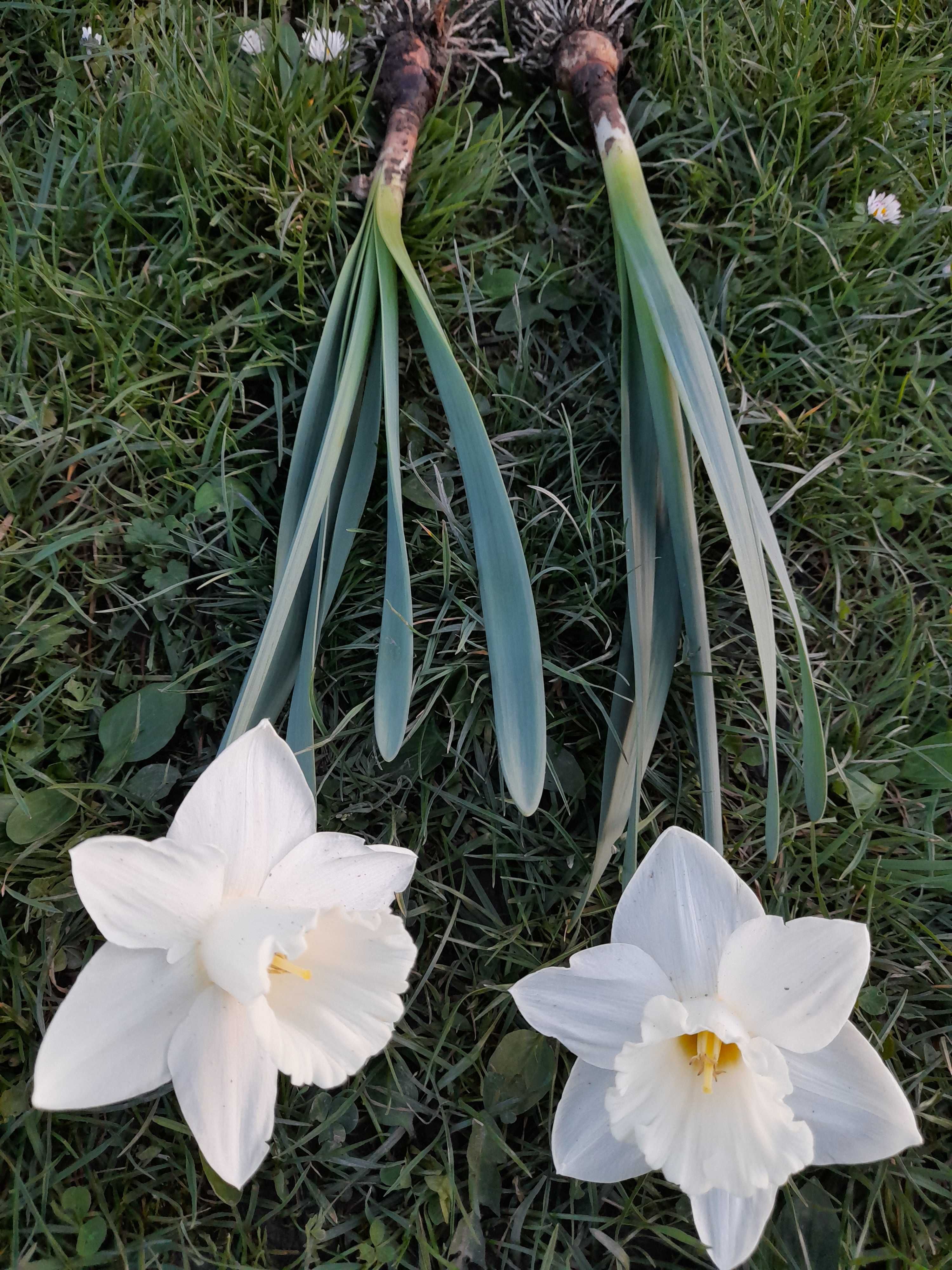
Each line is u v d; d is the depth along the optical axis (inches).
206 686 13.3
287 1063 8.9
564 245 15.7
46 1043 8.5
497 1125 11.8
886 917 12.9
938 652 14.1
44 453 13.3
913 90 16.8
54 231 14.2
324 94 15.1
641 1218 11.4
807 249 15.8
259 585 13.5
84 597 13.3
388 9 15.1
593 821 13.0
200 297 14.3
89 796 12.6
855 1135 9.5
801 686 13.5
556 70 15.6
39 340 13.8
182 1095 8.9
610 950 9.8
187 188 14.1
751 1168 9.2
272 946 8.5
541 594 13.9
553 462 14.3
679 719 13.5
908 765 13.6
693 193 15.8
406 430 14.4
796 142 16.0
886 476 14.9
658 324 12.3
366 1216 11.6
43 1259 10.9
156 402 13.8
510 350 15.3
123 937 8.8
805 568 14.9
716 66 16.1
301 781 9.8
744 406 14.5
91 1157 11.2
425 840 12.8
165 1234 11.3
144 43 15.3
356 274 13.5
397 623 11.4
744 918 9.8
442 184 15.1
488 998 12.4
